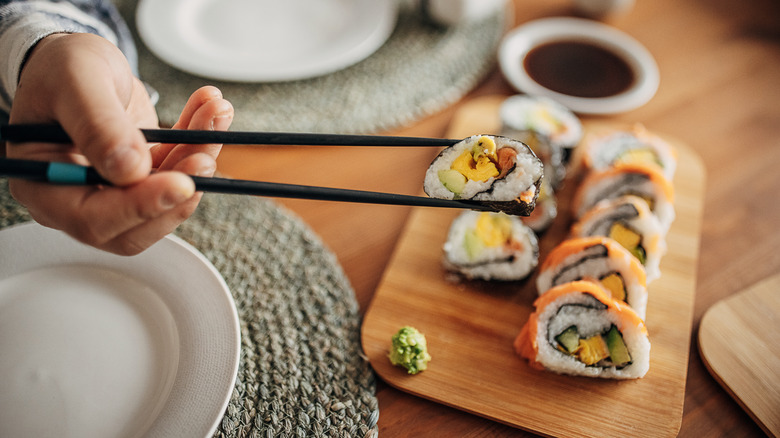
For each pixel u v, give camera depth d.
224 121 0.34
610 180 0.44
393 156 0.46
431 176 0.33
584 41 0.54
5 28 0.35
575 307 0.37
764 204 0.46
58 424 0.32
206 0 0.51
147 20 0.49
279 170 0.45
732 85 0.54
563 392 0.36
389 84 0.50
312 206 0.43
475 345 0.37
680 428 0.35
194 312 0.34
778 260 0.43
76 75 0.29
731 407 0.36
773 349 0.38
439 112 0.49
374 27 0.49
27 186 0.30
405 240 0.41
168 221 0.30
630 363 0.36
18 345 0.33
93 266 0.35
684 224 0.44
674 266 0.42
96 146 0.28
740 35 0.58
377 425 0.35
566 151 0.46
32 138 0.30
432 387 0.36
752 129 0.50
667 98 0.52
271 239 0.40
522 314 0.39
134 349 0.33
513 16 0.58
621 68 0.52
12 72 0.34
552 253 0.40
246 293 0.38
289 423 0.34
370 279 0.40
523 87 0.49
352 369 0.36
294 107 0.48
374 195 0.31
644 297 0.38
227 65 0.46
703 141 0.49
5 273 0.35
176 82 0.48
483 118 0.48
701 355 0.38
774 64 0.55
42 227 0.35
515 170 0.33
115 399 0.32
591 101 0.49
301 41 0.50
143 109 0.36
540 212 0.43
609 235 0.41
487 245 0.41
